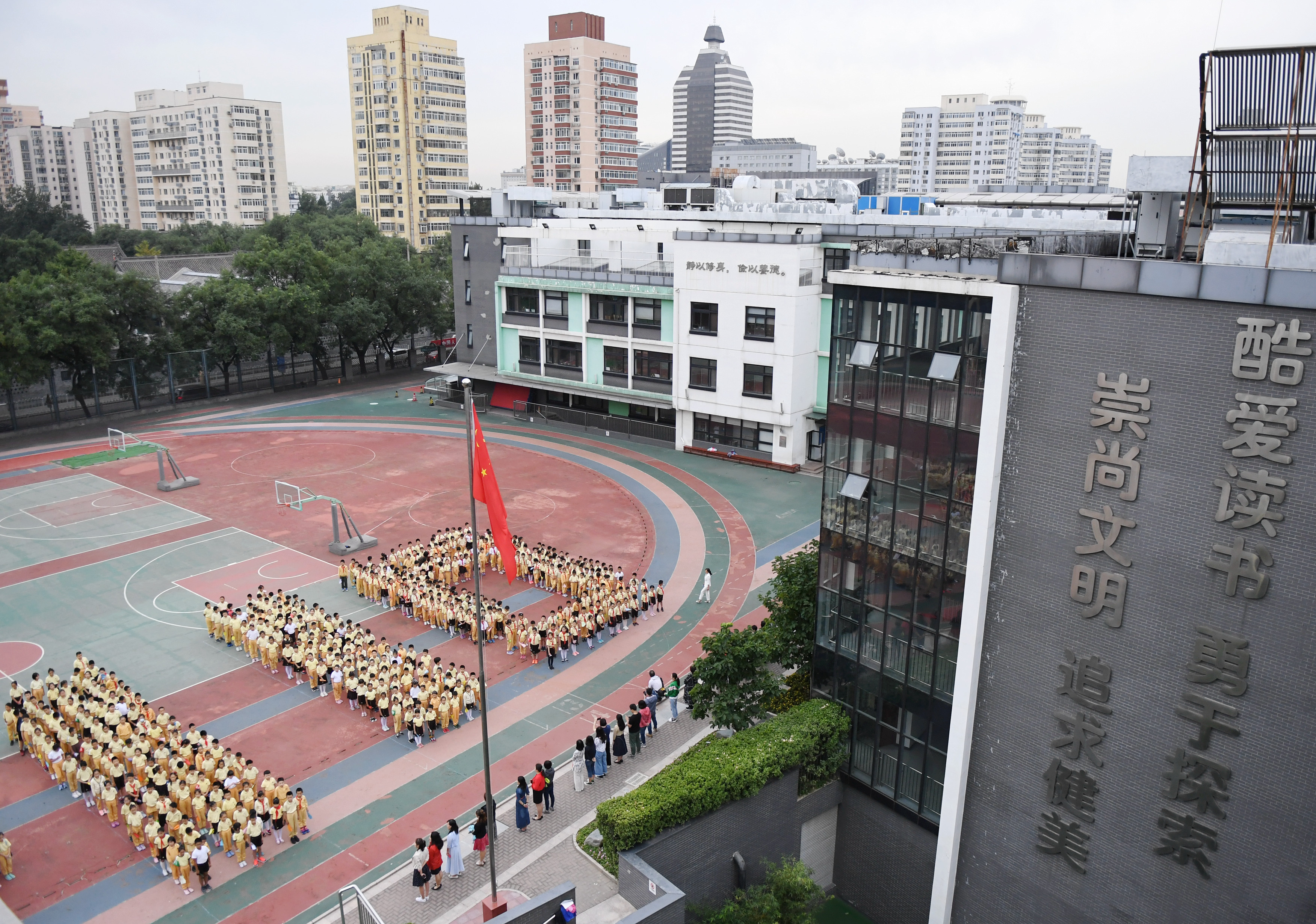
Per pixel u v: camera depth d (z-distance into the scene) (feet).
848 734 77.97
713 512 163.02
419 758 91.91
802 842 77.87
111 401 242.78
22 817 83.92
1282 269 45.75
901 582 71.31
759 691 85.20
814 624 85.10
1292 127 49.11
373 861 77.46
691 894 71.10
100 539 150.20
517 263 227.20
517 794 80.07
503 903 67.26
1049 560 57.98
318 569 138.00
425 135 530.27
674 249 189.67
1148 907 56.03
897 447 69.92
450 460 195.11
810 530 153.89
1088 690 57.00
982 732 63.57
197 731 87.51
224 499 169.89
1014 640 60.75
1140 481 52.90
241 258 250.37
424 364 303.07
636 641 116.47
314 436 214.07
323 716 99.50
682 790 68.39
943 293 64.59
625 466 191.11
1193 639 51.72
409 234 539.70
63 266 227.61
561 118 562.66
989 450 59.21
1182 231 62.03
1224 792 51.52
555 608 123.95
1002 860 63.72
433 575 128.98
